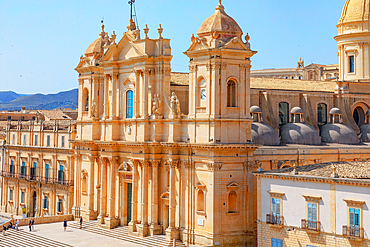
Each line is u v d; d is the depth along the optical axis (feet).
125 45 267.59
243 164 228.43
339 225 184.75
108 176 279.28
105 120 277.85
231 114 226.38
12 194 385.50
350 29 330.75
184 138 238.48
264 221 209.36
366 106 313.12
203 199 231.30
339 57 337.72
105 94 278.87
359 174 195.42
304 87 309.42
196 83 231.91
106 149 277.64
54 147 345.10
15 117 545.85
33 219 296.10
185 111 262.67
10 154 393.29
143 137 252.21
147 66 251.80
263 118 279.08
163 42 251.60
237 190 227.20
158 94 250.16
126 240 251.60
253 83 294.66
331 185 187.01
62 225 293.23
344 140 283.59
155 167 249.55
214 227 222.69
